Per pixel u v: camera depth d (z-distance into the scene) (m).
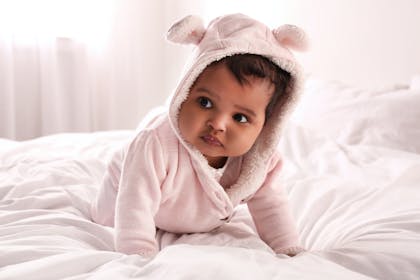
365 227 0.85
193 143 0.80
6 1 2.56
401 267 0.64
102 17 2.95
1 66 2.60
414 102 1.67
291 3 2.53
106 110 3.06
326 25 2.41
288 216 0.91
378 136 1.65
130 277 0.59
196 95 0.78
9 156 1.40
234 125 0.78
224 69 0.76
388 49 2.18
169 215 0.86
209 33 0.81
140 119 3.21
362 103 1.78
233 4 2.78
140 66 3.16
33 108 2.80
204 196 0.86
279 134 0.90
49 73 2.75
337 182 1.19
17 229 0.82
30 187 1.08
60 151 1.53
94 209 0.96
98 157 1.46
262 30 0.81
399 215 0.86
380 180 1.28
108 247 0.82
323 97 1.93
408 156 1.48
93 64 2.95
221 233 0.90
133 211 0.76
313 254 0.71
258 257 0.67
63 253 0.70
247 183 0.88
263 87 0.78
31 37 2.71
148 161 0.79
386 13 2.17
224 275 0.56
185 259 0.62
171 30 0.81
